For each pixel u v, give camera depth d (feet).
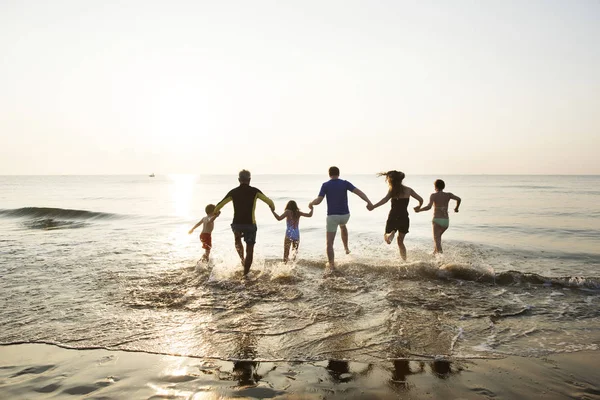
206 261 25.71
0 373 10.57
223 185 301.02
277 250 32.04
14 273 22.68
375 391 9.57
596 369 10.71
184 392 9.59
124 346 12.45
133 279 21.30
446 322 14.61
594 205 80.07
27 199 114.62
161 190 194.18
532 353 11.84
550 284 20.16
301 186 269.03
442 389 9.64
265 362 11.32
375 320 14.83
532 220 53.01
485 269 21.66
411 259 26.43
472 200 99.30
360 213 68.03
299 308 16.38
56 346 12.45
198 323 14.58
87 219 57.62
